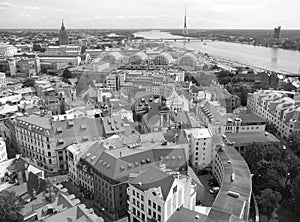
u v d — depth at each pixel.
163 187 105.94
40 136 159.25
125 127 175.50
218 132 188.00
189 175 132.88
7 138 196.50
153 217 106.88
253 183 139.50
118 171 124.19
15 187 115.81
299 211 125.19
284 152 155.38
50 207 100.81
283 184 144.62
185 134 158.88
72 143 160.50
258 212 125.88
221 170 141.25
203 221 97.94
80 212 95.12
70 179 153.00
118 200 123.50
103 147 141.62
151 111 199.88
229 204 108.06
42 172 127.81
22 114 196.12
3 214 98.00
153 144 147.25
